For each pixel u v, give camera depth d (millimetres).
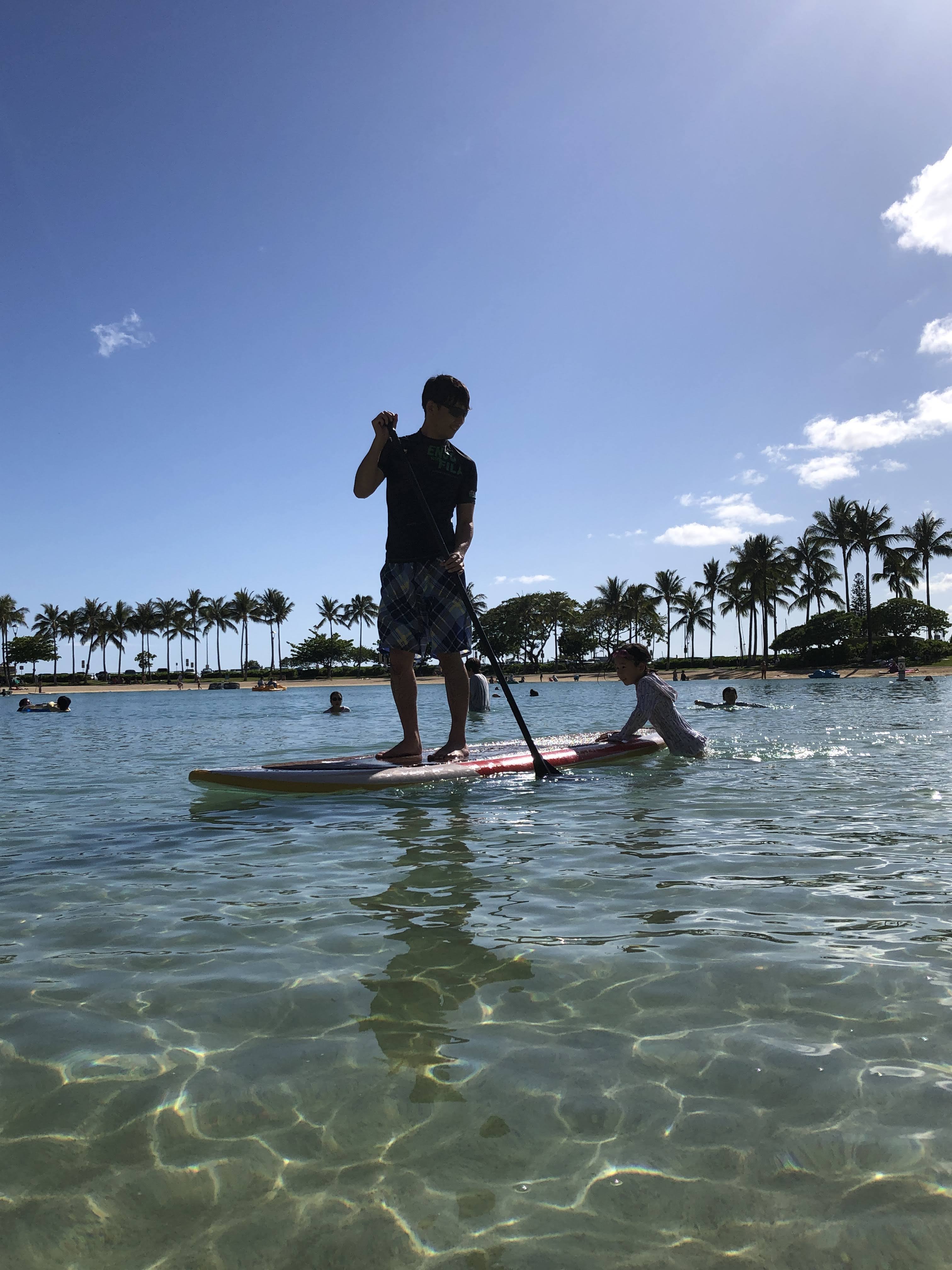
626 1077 1483
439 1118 1364
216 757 7793
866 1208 1127
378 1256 1058
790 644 71125
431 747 7293
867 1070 1481
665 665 75750
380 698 36438
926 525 65000
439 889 2748
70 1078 1517
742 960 2041
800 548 66562
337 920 2428
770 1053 1555
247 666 106000
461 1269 1030
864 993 1815
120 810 4547
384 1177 1220
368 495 5336
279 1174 1232
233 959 2127
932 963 1995
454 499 5504
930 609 63188
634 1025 1691
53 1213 1150
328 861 3193
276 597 103188
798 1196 1155
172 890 2816
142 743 9938
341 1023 1727
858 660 63562
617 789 4832
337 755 7617
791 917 2385
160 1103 1425
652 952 2105
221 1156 1277
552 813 4113
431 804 4461
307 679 97062
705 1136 1299
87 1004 1853
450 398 5262
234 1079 1500
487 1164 1243
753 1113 1356
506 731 10094
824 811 4074
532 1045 1613
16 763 7516
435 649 5473
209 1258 1060
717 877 2838
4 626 91812
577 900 2590
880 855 3139
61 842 3676
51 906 2637
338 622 109250
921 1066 1491
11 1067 1559
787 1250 1051
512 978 1952
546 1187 1190
